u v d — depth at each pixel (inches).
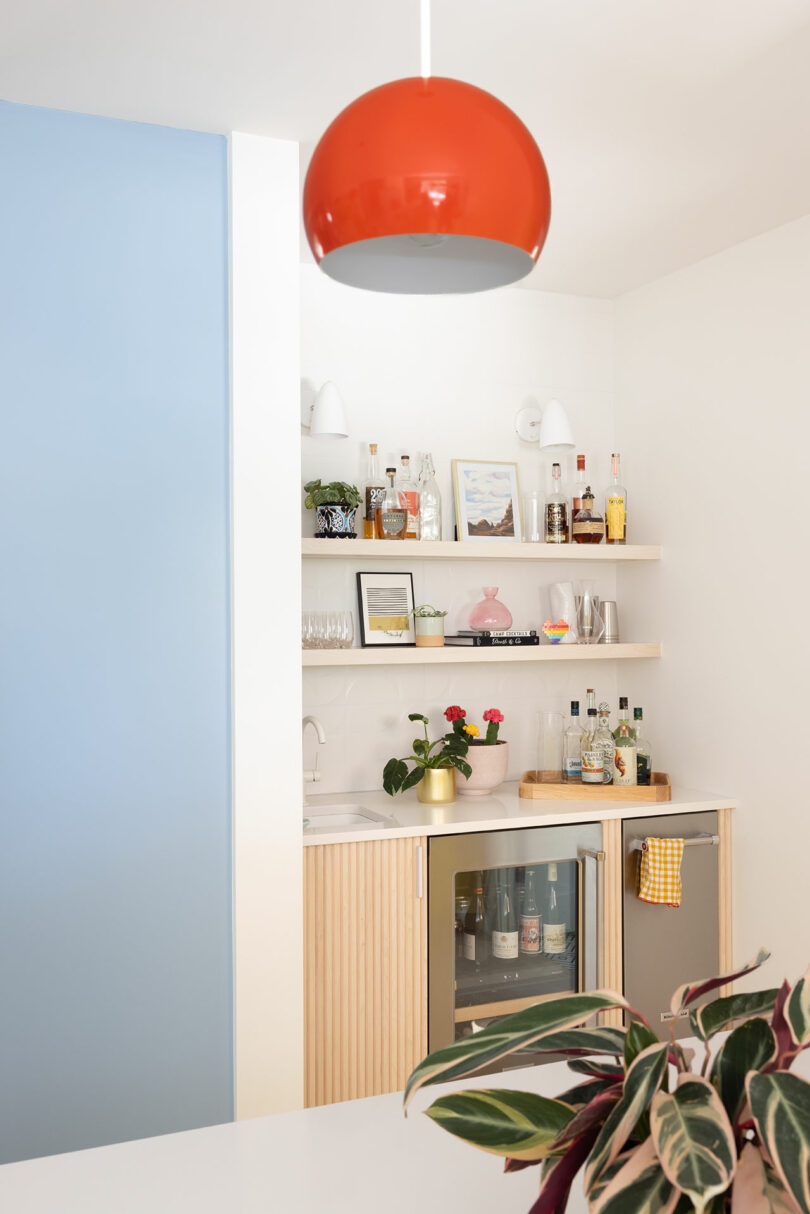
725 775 129.6
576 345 148.3
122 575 94.7
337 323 134.6
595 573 149.0
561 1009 33.9
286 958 99.1
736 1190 29.1
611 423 149.5
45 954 91.7
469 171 39.9
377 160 40.3
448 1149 48.0
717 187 110.0
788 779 119.6
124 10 76.6
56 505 92.4
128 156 95.2
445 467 140.1
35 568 91.7
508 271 48.6
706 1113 28.9
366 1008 110.7
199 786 97.3
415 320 139.0
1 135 91.0
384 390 136.9
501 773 131.6
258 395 98.7
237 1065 97.2
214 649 98.0
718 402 130.6
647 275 139.6
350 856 110.0
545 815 119.4
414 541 126.3
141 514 95.3
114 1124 93.7
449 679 139.9
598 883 121.0
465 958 116.3
